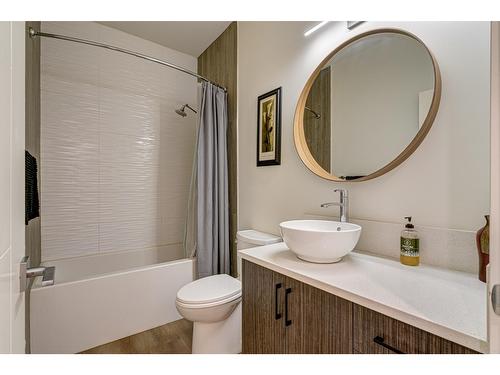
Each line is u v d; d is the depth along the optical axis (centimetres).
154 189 260
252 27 203
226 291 149
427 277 90
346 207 128
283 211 173
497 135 43
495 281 44
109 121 234
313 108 152
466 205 94
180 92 275
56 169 210
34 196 119
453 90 97
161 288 193
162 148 265
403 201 112
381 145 121
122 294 177
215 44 251
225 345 155
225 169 222
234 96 222
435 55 102
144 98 253
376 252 120
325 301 86
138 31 238
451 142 98
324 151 146
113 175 237
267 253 124
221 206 216
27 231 150
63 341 155
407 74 111
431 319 62
